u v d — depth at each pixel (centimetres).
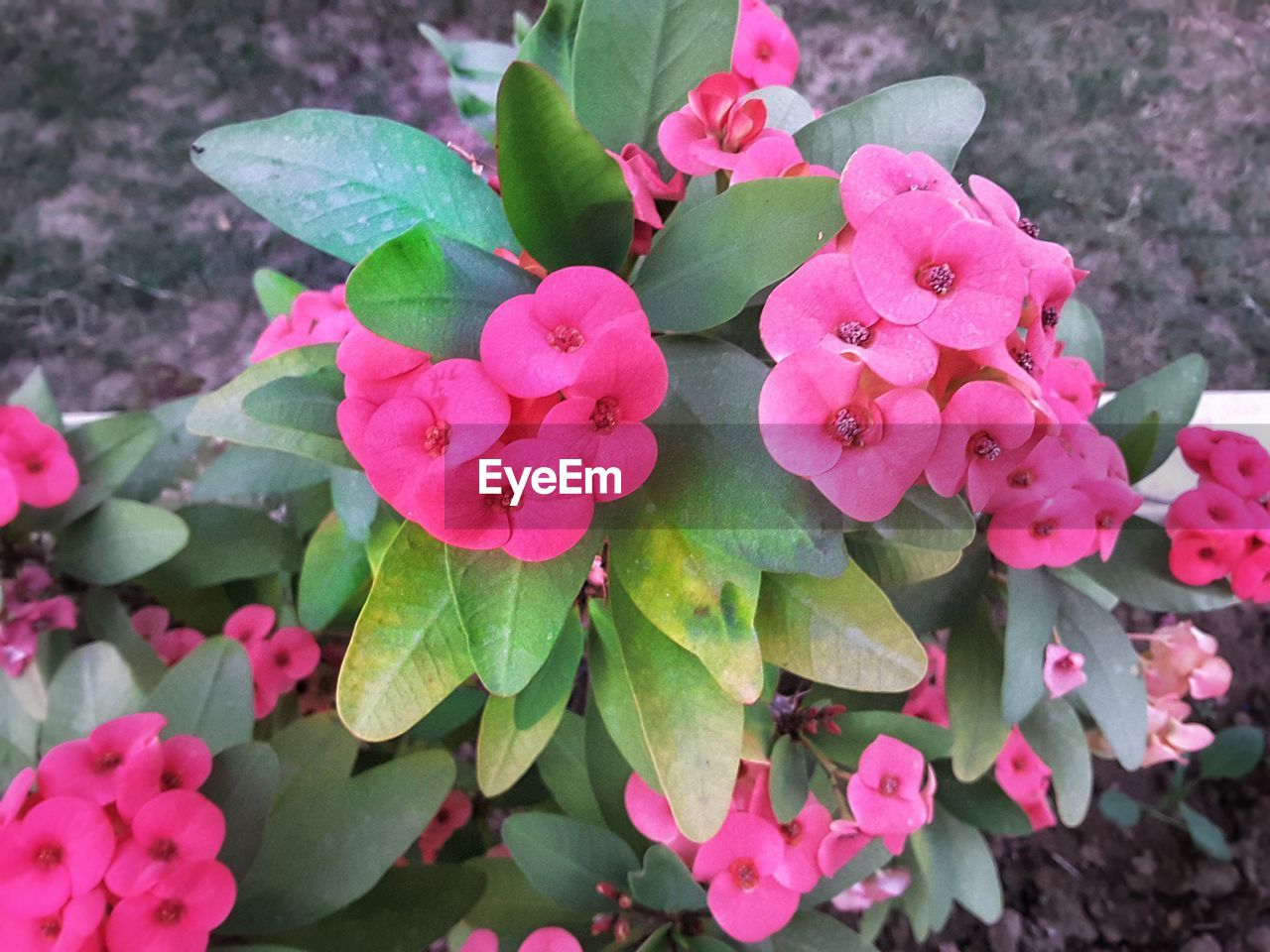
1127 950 46
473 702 33
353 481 29
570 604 20
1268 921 46
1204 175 51
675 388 21
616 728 27
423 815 28
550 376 17
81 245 55
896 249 18
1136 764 30
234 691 29
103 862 22
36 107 57
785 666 23
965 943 46
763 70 30
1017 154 51
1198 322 49
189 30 58
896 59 53
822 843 27
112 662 30
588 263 21
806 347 18
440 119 56
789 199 20
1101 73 52
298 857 27
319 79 57
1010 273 18
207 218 56
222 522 38
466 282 19
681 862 26
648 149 24
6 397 53
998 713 31
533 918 32
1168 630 36
